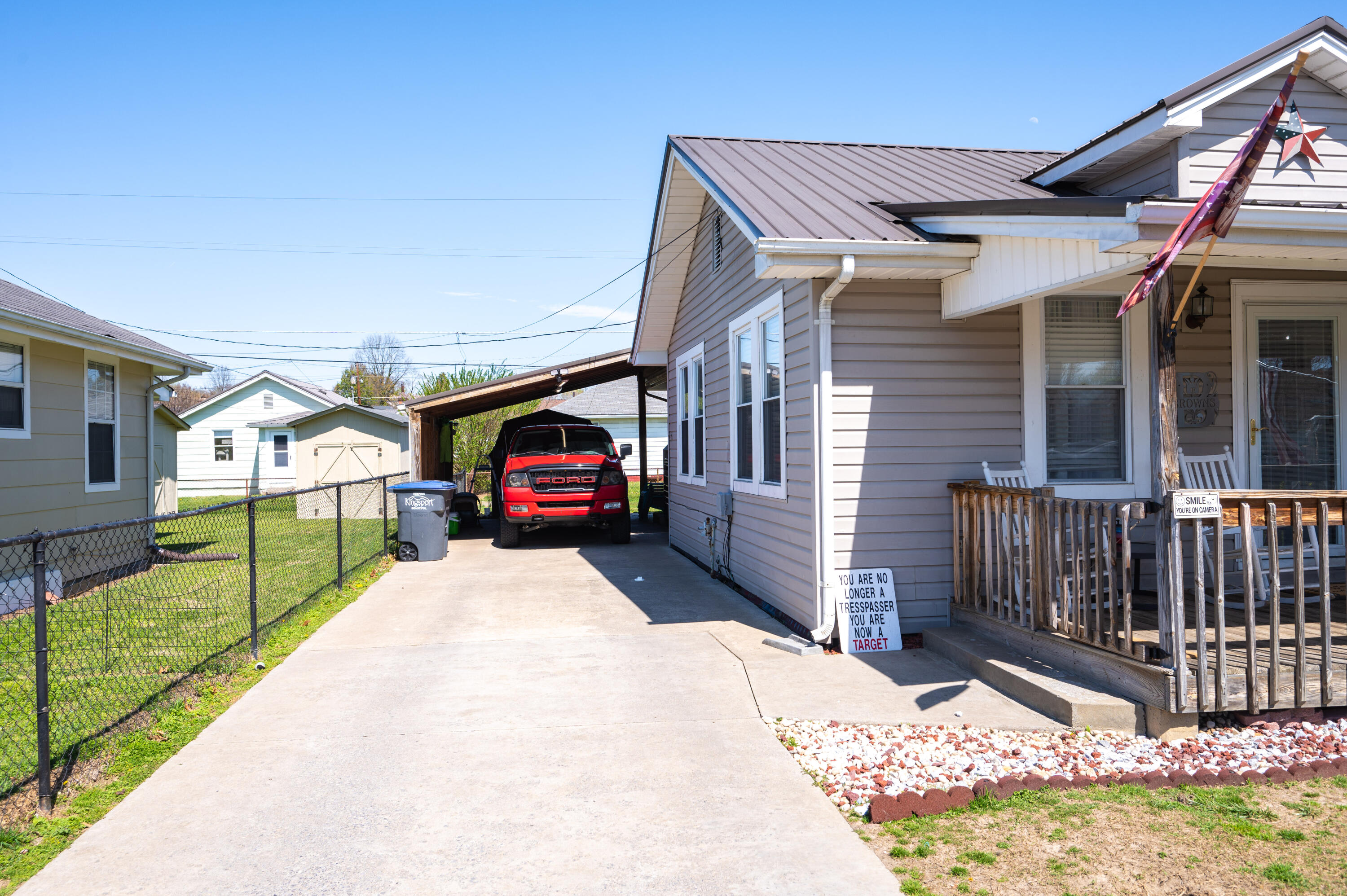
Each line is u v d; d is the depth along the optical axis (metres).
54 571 10.28
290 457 32.06
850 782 4.25
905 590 7.04
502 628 7.88
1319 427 7.45
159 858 3.53
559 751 4.70
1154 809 3.79
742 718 5.20
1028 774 4.12
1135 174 6.80
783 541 8.00
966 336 7.08
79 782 4.37
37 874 3.41
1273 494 4.68
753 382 8.86
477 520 18.84
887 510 6.99
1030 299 6.74
